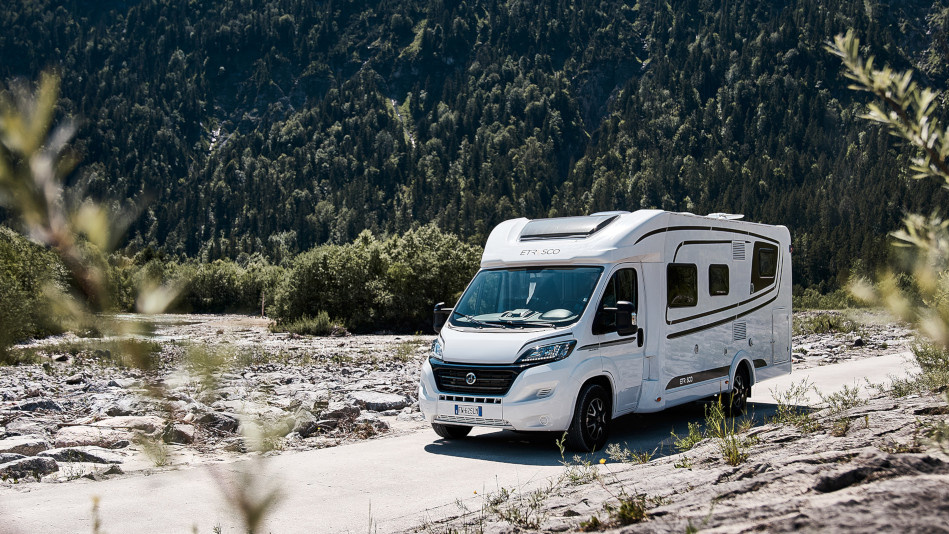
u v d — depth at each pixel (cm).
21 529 618
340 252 4319
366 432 1089
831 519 333
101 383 1633
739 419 1191
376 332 4191
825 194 19175
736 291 1248
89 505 693
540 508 593
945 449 351
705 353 1162
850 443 610
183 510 674
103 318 96
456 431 1048
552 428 922
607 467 837
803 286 5444
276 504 130
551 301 1002
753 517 372
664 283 1087
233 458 131
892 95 153
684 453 788
